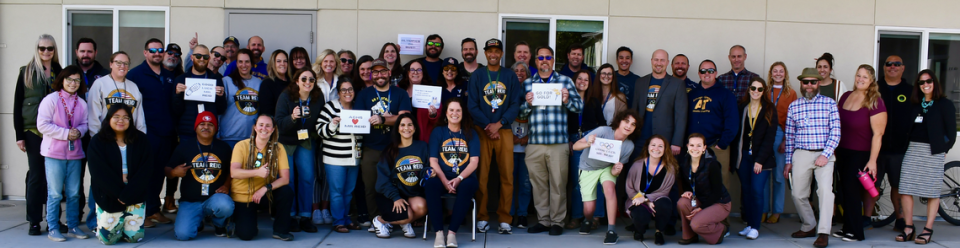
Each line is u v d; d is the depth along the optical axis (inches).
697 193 180.1
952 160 247.0
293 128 184.7
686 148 205.6
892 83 203.3
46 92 177.6
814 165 189.2
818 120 188.1
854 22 244.1
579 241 186.9
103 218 166.6
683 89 201.5
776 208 225.9
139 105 184.2
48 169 170.2
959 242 195.3
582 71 202.4
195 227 176.2
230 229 180.9
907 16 245.4
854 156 192.1
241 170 172.4
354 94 196.1
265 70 226.8
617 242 185.6
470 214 232.8
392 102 192.4
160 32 235.6
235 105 199.2
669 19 240.4
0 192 237.1
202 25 233.0
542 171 195.8
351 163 188.7
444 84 209.8
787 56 243.1
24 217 206.2
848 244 189.8
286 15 234.1
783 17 242.2
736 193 244.2
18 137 175.5
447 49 236.7
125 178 167.5
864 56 244.8
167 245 170.7
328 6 233.9
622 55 226.8
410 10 235.3
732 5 241.1
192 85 187.8
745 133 199.9
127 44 235.8
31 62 174.7
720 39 241.3
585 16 238.8
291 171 193.0
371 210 195.3
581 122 203.6
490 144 197.0
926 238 190.5
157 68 197.0
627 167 205.6
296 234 189.0
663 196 180.9
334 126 182.7
